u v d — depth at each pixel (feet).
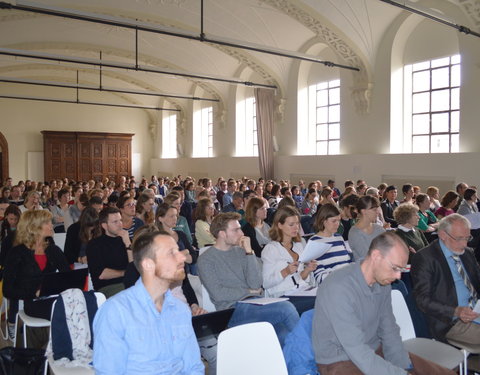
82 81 74.08
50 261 14.07
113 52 53.11
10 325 14.76
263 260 13.06
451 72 35.91
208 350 10.78
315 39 45.37
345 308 8.00
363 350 7.83
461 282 11.55
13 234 15.99
